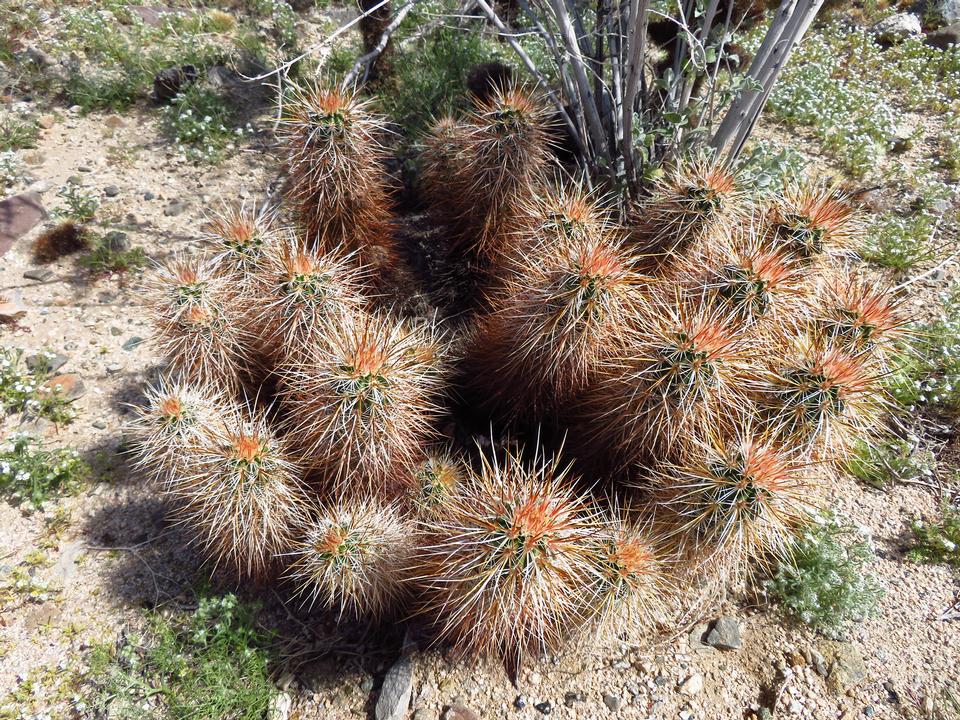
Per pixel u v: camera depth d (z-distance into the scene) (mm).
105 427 3777
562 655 2924
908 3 8078
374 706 2787
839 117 5984
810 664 2971
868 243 4805
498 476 2402
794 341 2742
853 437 2961
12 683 2857
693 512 2471
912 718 2826
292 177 3523
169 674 2861
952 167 5789
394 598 2760
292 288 2770
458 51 6012
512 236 3723
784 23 3818
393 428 2602
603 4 4035
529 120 3551
